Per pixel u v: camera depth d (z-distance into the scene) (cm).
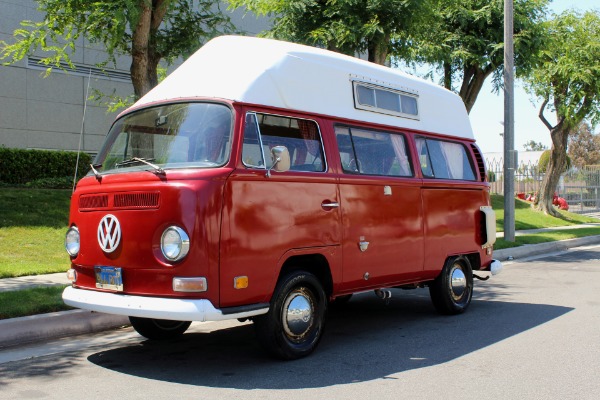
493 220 921
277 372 572
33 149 1783
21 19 1833
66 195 1552
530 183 3134
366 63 753
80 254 606
